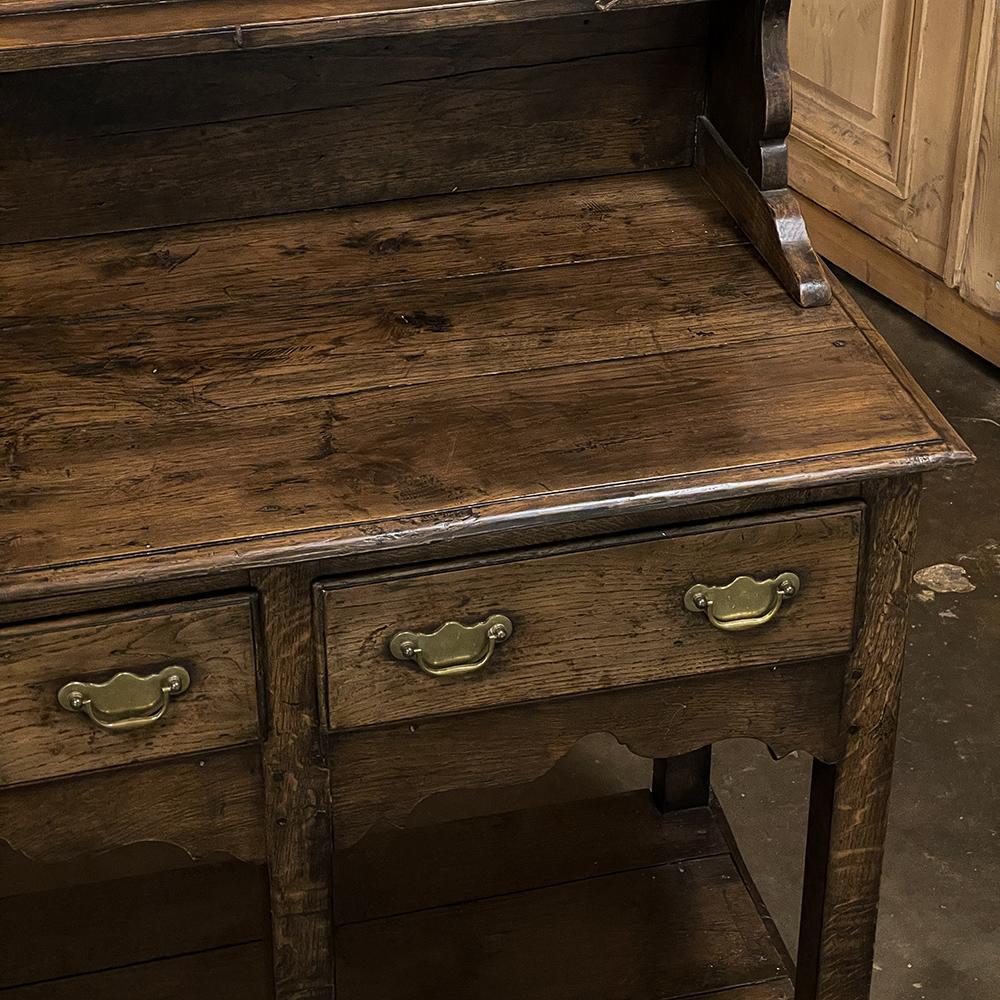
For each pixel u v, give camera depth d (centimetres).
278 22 158
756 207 181
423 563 149
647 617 156
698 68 194
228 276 180
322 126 188
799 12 342
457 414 158
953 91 312
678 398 160
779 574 157
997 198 312
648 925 215
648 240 186
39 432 155
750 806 248
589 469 151
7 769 148
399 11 160
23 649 142
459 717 158
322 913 166
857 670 165
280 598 147
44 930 213
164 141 184
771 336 169
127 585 140
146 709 148
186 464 151
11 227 185
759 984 208
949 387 332
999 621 278
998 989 220
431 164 193
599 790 252
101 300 176
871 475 151
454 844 227
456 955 210
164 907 216
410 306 175
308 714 154
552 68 190
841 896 181
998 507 302
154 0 158
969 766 252
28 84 177
